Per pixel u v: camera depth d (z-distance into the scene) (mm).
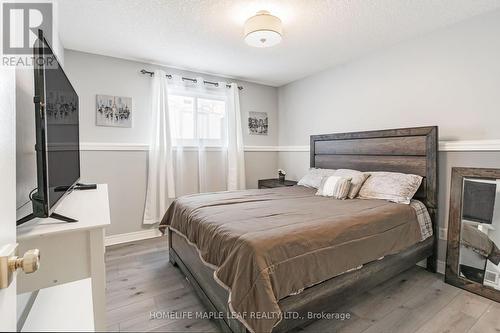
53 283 979
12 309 646
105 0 1954
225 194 2779
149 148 3305
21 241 926
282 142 4453
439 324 1642
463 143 2266
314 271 1426
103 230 1070
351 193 2598
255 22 2080
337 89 3463
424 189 2416
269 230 1511
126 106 3184
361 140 3025
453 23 2330
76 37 2584
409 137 2553
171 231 2502
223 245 1498
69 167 1549
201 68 3539
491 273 1984
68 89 1556
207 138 3742
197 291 1892
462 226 2186
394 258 1974
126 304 1847
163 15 2178
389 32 2506
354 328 1604
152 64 3346
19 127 1152
